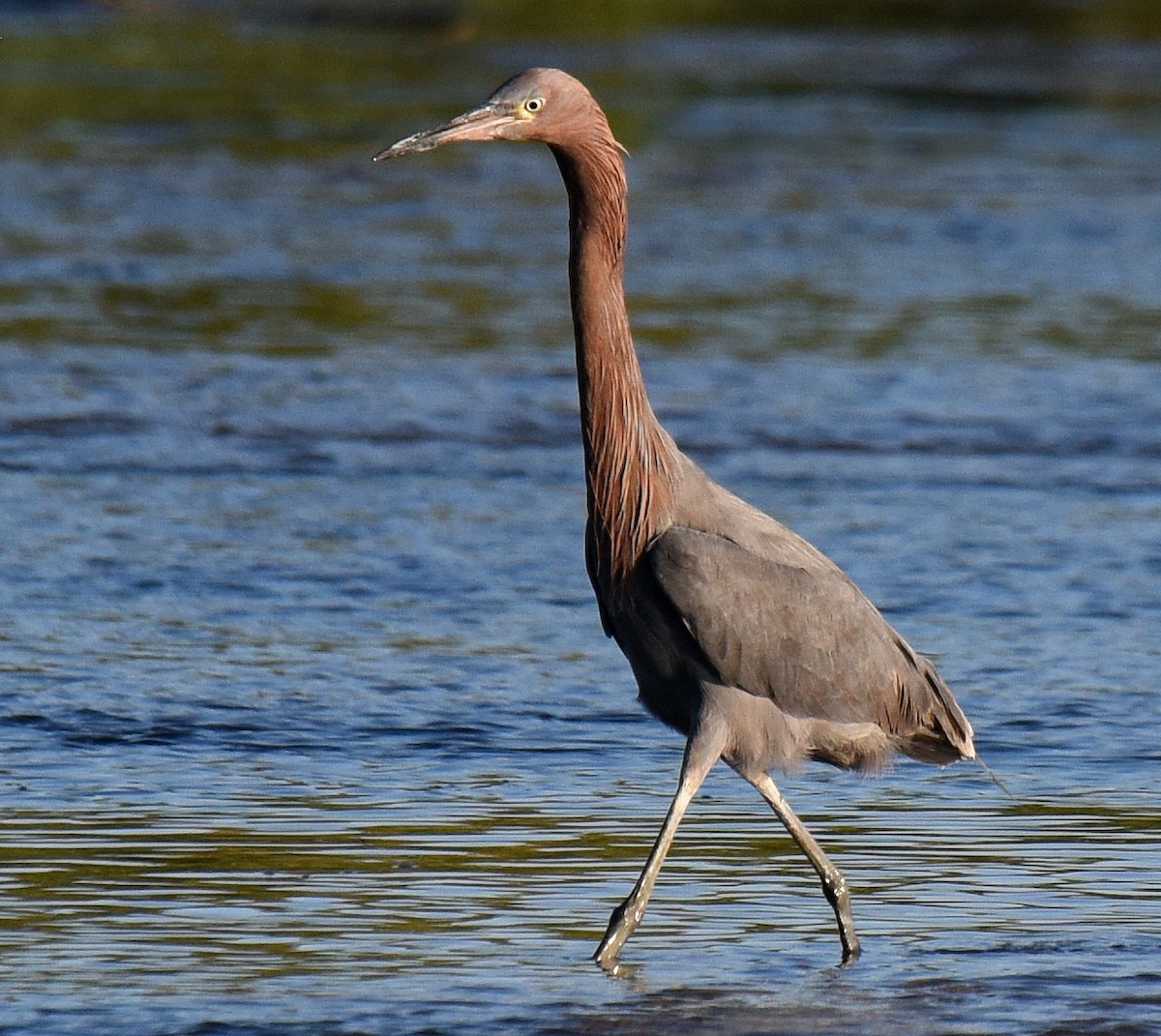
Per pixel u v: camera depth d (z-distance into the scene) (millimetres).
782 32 59188
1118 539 16531
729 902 9758
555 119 9539
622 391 9531
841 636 9602
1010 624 14391
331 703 12523
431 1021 8211
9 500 16750
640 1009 8406
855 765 10023
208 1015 8195
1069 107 45844
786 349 23109
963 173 36781
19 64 45375
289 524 16422
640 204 33000
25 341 22344
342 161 36156
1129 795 11312
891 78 49844
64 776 11164
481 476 18094
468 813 10844
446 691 12844
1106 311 25688
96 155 35438
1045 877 10094
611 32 57250
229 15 53750
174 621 14008
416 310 24781
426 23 55406
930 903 9750
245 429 19266
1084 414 20578
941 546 16188
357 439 19109
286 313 24297
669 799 11211
